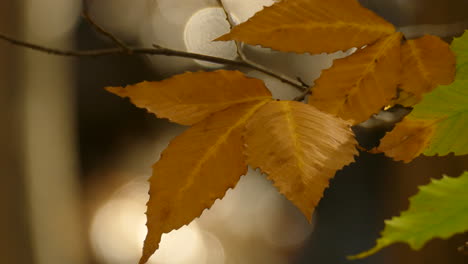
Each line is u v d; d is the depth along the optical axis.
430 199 0.84
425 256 3.99
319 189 0.92
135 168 17.20
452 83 0.95
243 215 15.32
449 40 1.15
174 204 0.95
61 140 8.24
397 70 0.97
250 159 0.93
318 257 13.52
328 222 13.88
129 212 15.59
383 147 0.95
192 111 0.97
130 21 17.98
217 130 0.96
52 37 7.85
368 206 13.46
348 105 0.97
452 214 0.84
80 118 16.78
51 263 7.55
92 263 13.84
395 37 0.98
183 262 14.11
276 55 2.87
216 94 0.97
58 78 8.09
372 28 0.98
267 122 0.93
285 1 0.97
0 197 6.76
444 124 0.95
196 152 0.96
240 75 0.97
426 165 3.69
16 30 6.91
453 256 3.80
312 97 0.97
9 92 6.81
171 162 0.96
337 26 0.97
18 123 6.88
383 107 0.98
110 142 17.33
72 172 8.55
